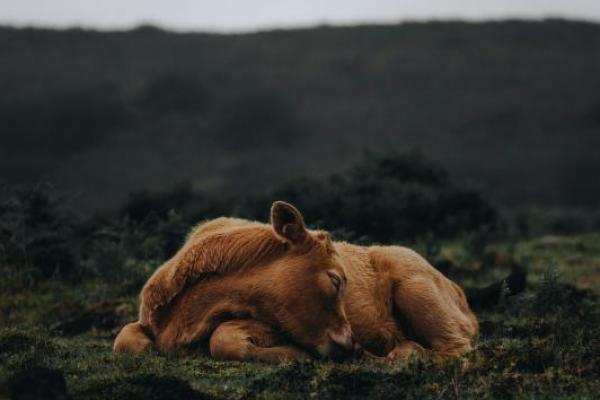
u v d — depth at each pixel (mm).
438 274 24656
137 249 36531
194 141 196625
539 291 28875
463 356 20016
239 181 164750
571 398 17359
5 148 180875
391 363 21031
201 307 21609
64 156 180250
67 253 35500
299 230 21453
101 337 27250
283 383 18297
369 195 51625
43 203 38438
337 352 20766
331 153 193500
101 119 199000
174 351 21625
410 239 48312
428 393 17938
